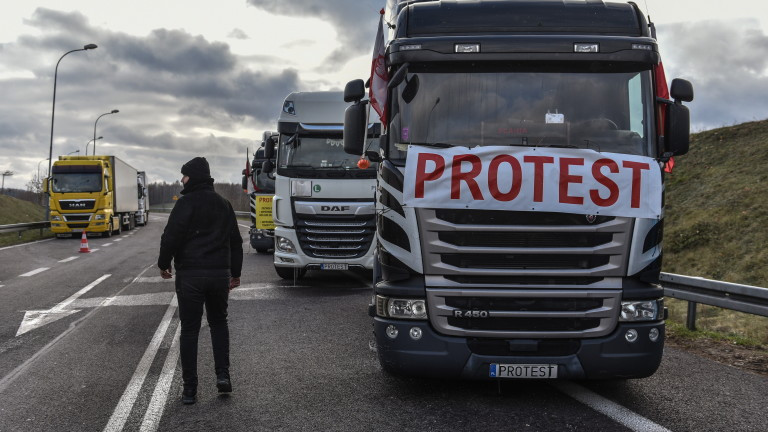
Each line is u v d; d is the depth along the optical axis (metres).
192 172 5.73
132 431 4.84
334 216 12.05
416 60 5.65
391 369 5.38
